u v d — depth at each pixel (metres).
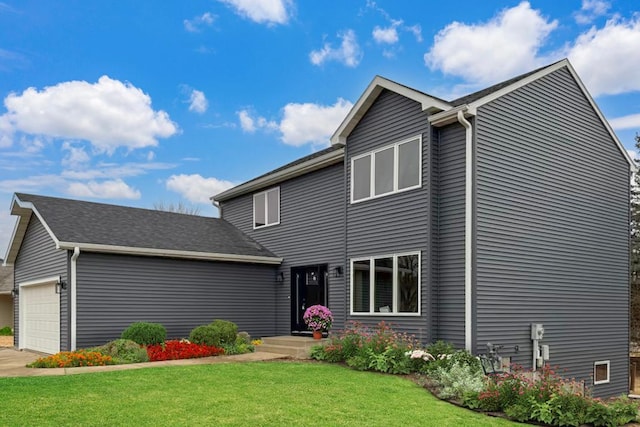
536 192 12.23
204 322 15.84
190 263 15.77
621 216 14.52
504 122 11.68
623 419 7.36
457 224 11.24
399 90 12.42
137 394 8.07
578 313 12.92
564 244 12.76
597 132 14.05
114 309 14.17
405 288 12.03
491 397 7.88
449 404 8.12
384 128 13.08
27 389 8.27
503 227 11.38
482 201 11.01
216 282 16.25
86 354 11.71
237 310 16.59
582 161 13.52
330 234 15.43
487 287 10.93
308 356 12.84
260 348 14.84
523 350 11.48
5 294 28.06
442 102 11.40
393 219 12.53
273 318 17.38
